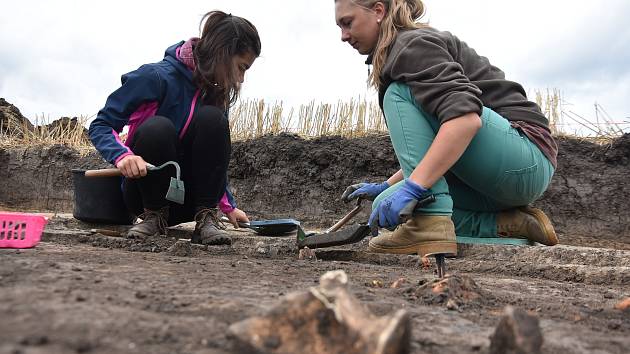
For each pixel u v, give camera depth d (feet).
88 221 11.60
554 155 8.52
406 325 3.12
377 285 6.45
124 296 4.37
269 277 6.25
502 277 8.82
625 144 21.02
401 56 7.25
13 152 31.32
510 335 3.28
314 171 23.61
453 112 6.64
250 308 4.27
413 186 6.53
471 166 7.85
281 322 3.22
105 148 9.30
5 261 5.66
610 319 5.07
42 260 6.01
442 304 5.20
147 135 9.53
